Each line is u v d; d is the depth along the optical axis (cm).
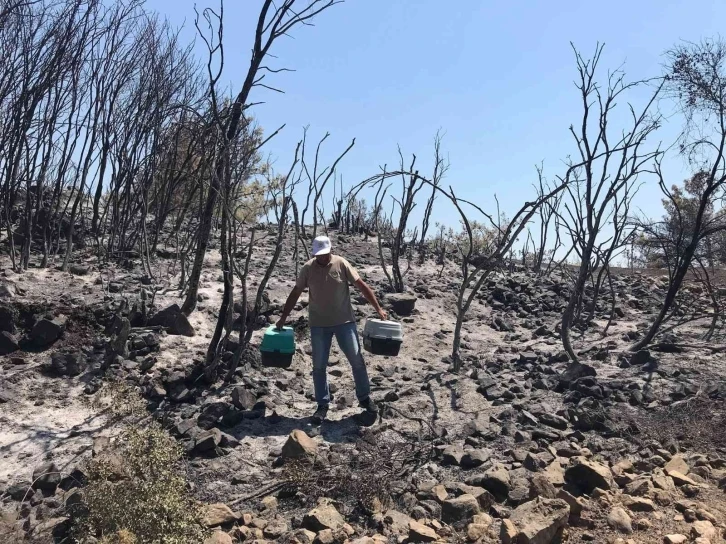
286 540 377
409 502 421
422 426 533
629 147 684
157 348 652
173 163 1030
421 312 887
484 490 418
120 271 878
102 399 546
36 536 378
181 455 423
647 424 526
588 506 405
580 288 799
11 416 521
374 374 673
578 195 777
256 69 616
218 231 1207
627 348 767
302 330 752
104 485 347
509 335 857
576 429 526
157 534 332
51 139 870
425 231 1249
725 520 384
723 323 873
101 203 1287
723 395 578
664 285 1181
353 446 496
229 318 613
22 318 657
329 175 993
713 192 772
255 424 534
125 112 1000
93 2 873
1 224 891
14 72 805
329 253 548
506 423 526
